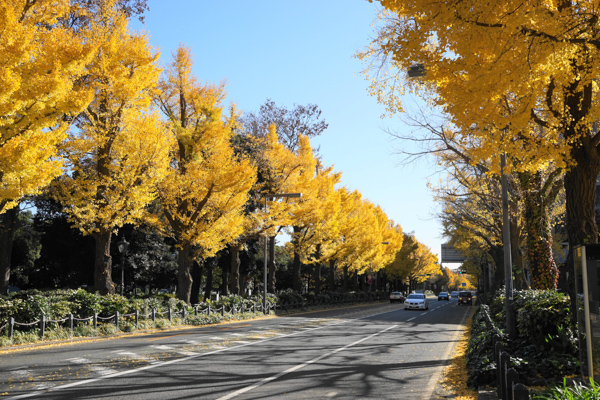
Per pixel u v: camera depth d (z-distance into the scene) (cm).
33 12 1530
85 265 3244
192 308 2441
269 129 3256
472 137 1023
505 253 1223
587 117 800
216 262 3953
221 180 2281
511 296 1199
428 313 3653
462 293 5900
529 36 668
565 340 895
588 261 556
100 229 1938
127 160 1844
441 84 802
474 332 1365
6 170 1280
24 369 973
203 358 1156
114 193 1841
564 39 673
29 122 1361
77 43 1479
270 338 1652
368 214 5106
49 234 3172
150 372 954
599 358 538
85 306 1781
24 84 1312
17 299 1534
